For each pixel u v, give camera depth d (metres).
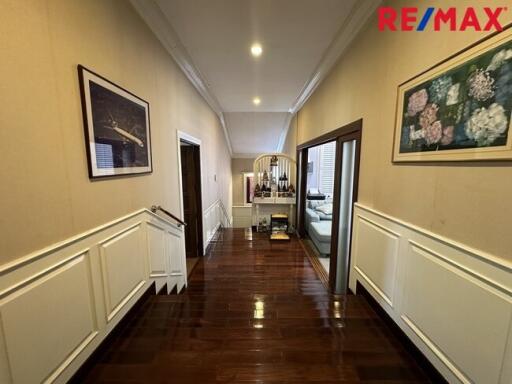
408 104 1.51
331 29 2.29
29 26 1.00
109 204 1.56
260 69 3.24
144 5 1.87
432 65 1.30
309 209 5.45
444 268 1.23
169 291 2.60
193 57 2.87
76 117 1.26
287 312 2.05
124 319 1.76
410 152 1.50
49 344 1.11
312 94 3.96
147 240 2.10
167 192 2.54
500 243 0.96
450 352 1.21
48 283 1.10
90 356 1.40
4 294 0.91
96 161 1.40
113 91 1.55
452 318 1.19
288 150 6.43
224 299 2.32
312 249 4.38
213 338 1.69
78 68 1.27
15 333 0.95
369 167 2.04
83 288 1.33
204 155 4.21
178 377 1.36
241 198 9.15
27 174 0.99
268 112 5.92
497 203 0.97
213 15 2.08
